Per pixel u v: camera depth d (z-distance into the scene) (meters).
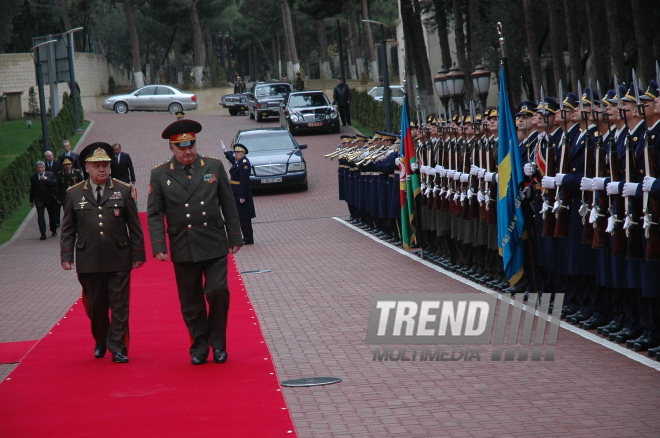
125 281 8.27
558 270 9.33
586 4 19.08
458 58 27.61
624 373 6.94
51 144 32.84
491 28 26.03
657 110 7.15
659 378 6.74
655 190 7.13
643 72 18.38
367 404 6.42
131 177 23.30
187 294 7.92
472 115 11.41
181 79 75.81
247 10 78.19
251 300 11.38
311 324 9.59
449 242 12.91
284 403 6.39
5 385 7.41
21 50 55.97
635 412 5.93
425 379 7.09
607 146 8.00
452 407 6.27
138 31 77.00
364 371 7.43
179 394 6.78
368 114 39.22
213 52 91.56
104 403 6.62
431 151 13.40
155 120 45.31
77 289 13.86
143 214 23.70
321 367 7.63
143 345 8.90
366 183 17.69
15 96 44.38
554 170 9.09
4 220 24.50
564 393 6.48
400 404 6.39
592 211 8.16
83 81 56.84
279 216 22.69
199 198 7.91
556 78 20.27
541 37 25.91
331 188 26.77
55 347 9.08
